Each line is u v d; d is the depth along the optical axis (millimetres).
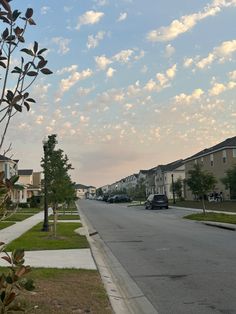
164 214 39375
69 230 22750
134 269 11727
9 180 3795
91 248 15352
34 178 88000
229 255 13586
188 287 9258
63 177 20672
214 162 63875
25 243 16531
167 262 12641
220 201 57188
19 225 27547
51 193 20328
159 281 10008
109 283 9625
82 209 55031
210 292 8742
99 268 11227
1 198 3793
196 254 13992
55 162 20781
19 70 4035
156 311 7531
